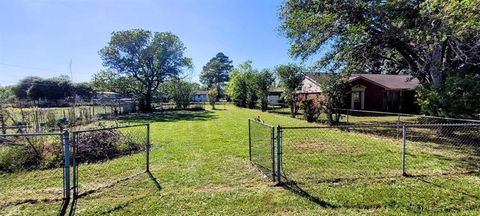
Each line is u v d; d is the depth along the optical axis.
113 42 34.41
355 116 21.70
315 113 18.34
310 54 14.48
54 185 6.07
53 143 8.62
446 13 9.81
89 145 8.66
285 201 4.88
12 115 16.95
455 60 13.47
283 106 33.69
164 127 16.41
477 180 5.81
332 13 12.51
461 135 11.86
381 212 4.38
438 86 12.08
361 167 6.96
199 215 4.40
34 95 52.03
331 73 16.06
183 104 35.56
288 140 10.63
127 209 4.65
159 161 8.00
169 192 5.42
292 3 13.95
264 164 7.30
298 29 13.41
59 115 21.00
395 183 5.70
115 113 25.28
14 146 8.27
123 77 35.69
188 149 9.66
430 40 11.02
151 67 35.59
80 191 5.52
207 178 6.32
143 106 34.00
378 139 11.04
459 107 11.19
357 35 12.83
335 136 11.70
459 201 4.73
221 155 8.60
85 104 31.97
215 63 87.00
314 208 4.59
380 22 12.45
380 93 24.89
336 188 5.45
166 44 35.91
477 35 11.20
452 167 6.88
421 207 4.52
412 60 14.77
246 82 36.94
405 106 25.27
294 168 6.89
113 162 7.93
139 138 11.05
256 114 25.52
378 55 15.81
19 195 5.39
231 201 4.92
